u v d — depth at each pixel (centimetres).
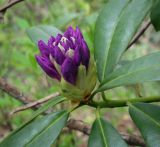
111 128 21
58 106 35
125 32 23
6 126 41
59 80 21
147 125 20
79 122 27
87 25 37
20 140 21
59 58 20
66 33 21
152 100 22
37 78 41
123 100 22
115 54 23
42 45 21
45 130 21
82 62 21
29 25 40
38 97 39
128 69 20
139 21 23
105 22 24
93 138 21
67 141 39
